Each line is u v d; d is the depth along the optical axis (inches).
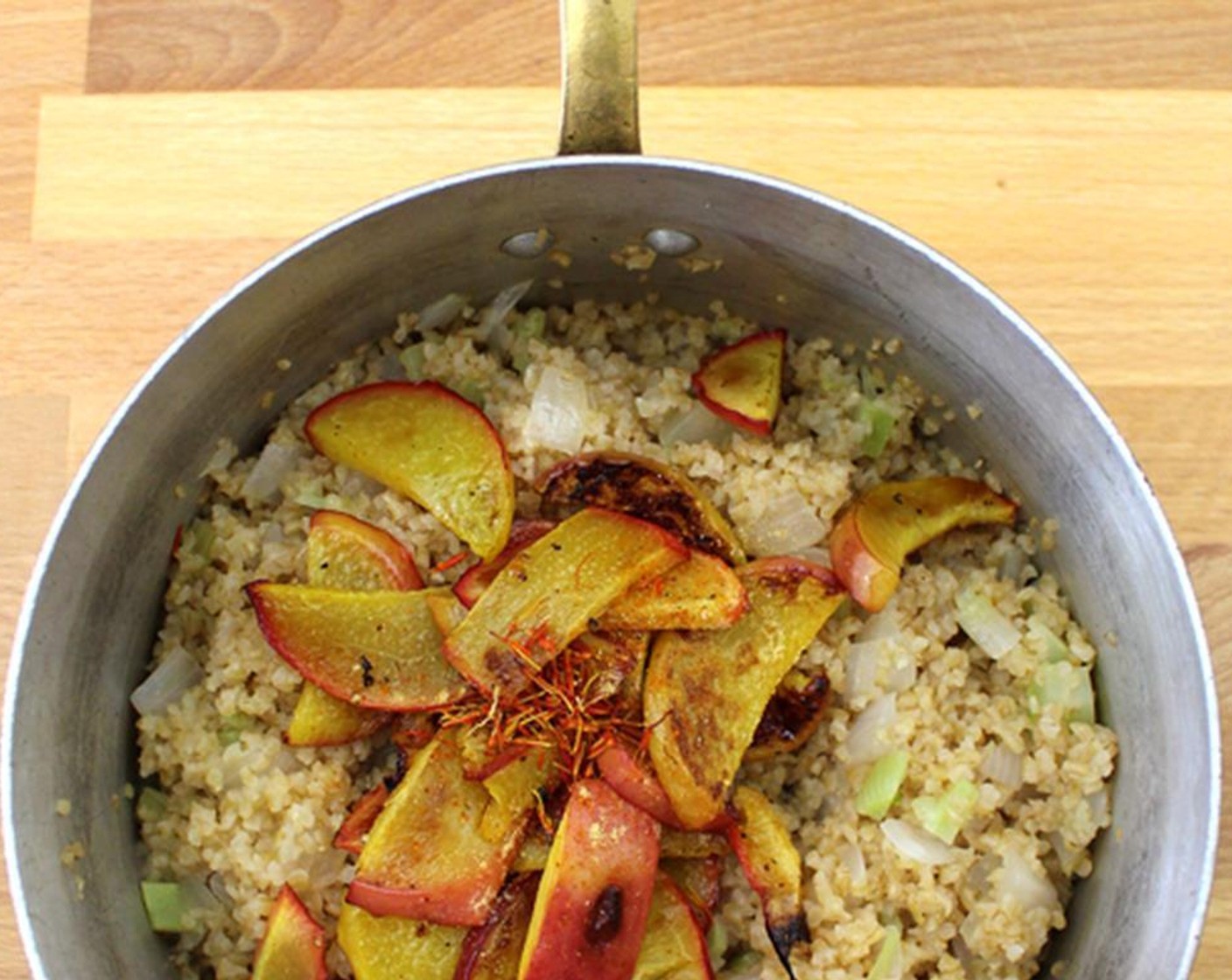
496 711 15.3
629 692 15.6
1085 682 16.3
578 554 15.6
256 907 15.6
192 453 16.3
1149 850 15.4
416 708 15.6
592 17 15.2
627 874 15.1
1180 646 15.1
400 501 16.3
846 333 17.0
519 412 16.5
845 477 16.5
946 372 16.6
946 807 15.8
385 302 16.7
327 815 15.7
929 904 15.7
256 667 16.0
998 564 16.8
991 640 16.4
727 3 18.2
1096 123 18.2
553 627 15.4
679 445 16.5
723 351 17.1
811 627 15.8
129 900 15.8
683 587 15.6
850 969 15.5
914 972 15.8
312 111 18.1
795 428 17.0
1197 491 17.6
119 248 17.9
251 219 17.9
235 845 15.7
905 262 15.6
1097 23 18.3
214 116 18.1
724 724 15.4
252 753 15.9
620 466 16.1
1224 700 17.2
